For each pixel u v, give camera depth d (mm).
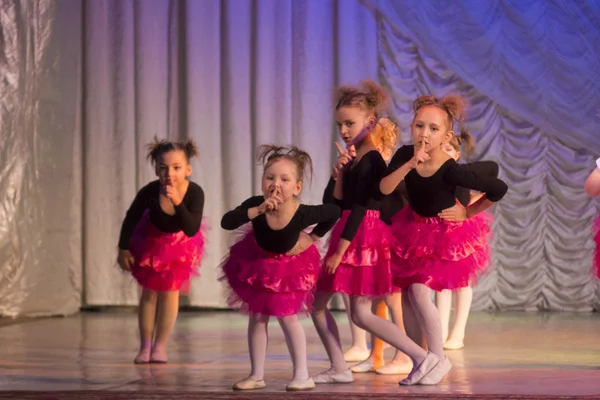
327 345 8141
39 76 15141
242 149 15578
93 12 15695
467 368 9039
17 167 14953
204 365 9438
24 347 11141
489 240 15344
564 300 15406
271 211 7594
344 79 15367
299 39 15539
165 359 9688
